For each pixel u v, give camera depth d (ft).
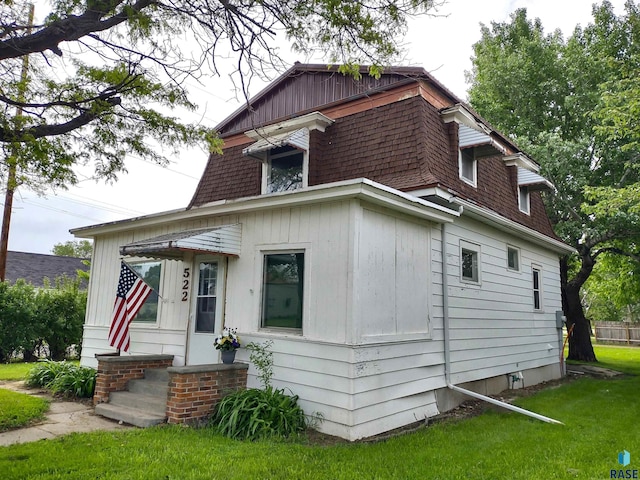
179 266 28.02
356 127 29.50
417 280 23.80
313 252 21.24
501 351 31.78
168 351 27.37
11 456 15.24
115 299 28.86
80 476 13.48
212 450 16.14
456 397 26.14
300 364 20.70
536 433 20.38
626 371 46.65
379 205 21.49
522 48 61.31
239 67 16.90
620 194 33.68
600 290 74.13
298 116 31.81
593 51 55.72
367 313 20.07
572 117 56.44
